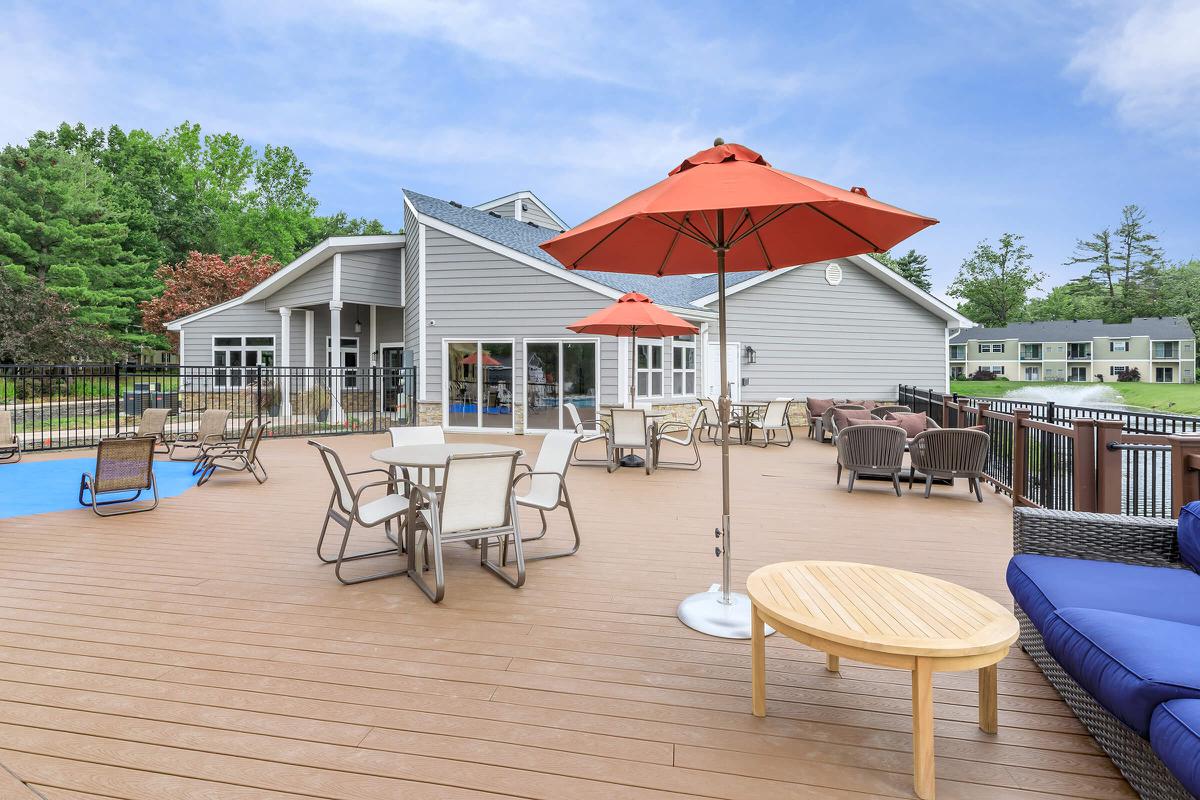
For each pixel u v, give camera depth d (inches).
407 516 163.6
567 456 185.5
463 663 114.4
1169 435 157.8
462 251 532.4
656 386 553.0
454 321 535.8
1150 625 81.7
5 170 1034.1
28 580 161.0
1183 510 111.2
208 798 76.5
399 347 740.7
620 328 369.4
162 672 110.0
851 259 649.6
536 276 519.8
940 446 268.7
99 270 1094.4
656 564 175.6
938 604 92.2
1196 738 61.3
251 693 102.8
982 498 270.2
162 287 1197.1
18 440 379.6
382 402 673.0
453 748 87.6
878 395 663.1
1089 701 90.4
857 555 184.2
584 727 93.3
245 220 1628.9
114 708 97.7
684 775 81.8
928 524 224.1
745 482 313.1
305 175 1835.6
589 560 179.6
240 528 217.2
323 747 87.7
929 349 674.2
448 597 149.6
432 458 165.9
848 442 284.8
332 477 168.4
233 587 156.2
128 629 129.3
